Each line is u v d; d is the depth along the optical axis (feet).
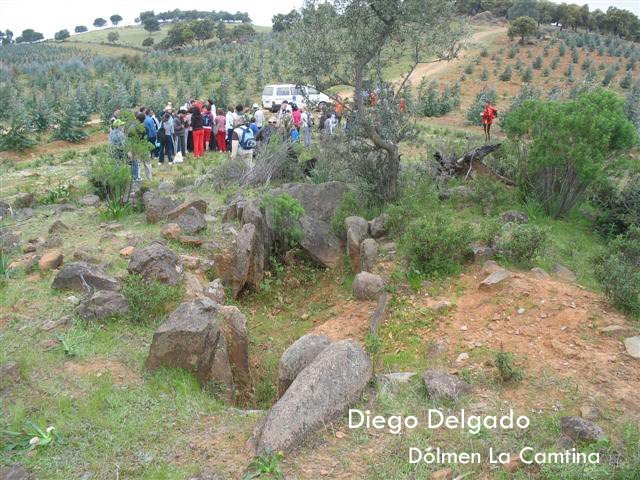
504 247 25.86
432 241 24.49
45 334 19.65
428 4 31.30
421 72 134.62
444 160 40.14
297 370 16.85
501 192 34.78
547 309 20.85
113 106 86.69
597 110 32.48
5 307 21.66
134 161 42.22
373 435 14.76
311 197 33.06
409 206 30.63
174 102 102.78
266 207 30.14
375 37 32.04
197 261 26.43
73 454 14.19
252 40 201.16
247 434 15.05
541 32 171.83
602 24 195.00
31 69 153.89
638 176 34.81
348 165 34.91
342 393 15.56
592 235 32.78
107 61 153.17
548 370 17.37
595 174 31.73
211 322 18.10
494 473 13.47
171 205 32.76
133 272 23.45
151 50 230.07
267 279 28.40
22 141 67.46
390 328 21.54
